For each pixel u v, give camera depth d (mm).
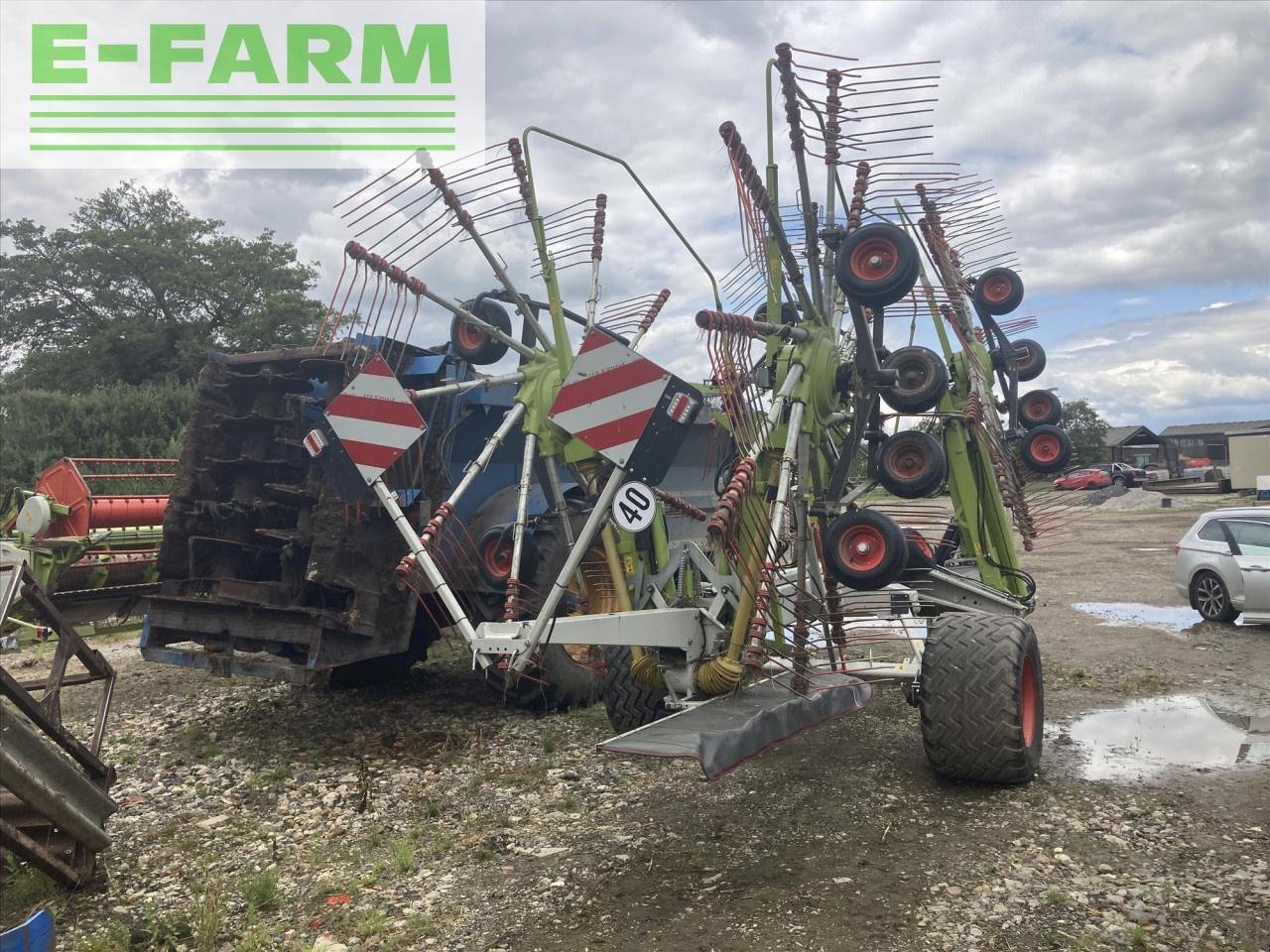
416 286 6094
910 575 6465
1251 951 3285
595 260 7148
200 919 3816
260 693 8234
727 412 4871
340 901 4055
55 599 10023
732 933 3545
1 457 18719
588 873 4180
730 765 3881
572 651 7484
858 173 5242
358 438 5641
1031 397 8844
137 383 30328
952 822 4566
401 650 6688
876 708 6922
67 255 31016
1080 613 11891
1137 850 4195
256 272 32750
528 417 6074
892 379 5246
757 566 4934
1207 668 8297
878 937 3463
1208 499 37438
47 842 4344
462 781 5633
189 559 7273
